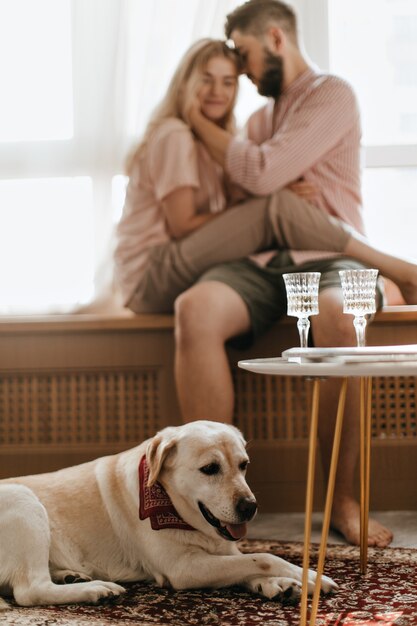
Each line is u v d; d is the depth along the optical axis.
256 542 2.08
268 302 2.38
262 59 2.51
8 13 2.78
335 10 2.74
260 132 2.57
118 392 2.57
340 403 1.35
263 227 2.45
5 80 2.76
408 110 2.74
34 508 1.62
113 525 1.71
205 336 2.27
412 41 2.73
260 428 2.51
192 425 1.68
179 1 2.64
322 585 1.58
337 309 2.18
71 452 2.57
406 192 2.74
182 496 1.65
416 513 2.43
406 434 2.49
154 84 2.63
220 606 1.54
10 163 2.74
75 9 2.68
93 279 2.67
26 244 2.72
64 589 1.56
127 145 2.67
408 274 2.41
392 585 1.66
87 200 2.70
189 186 2.51
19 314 2.68
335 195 2.47
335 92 2.45
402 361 1.26
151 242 2.56
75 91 2.69
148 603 1.57
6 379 2.60
